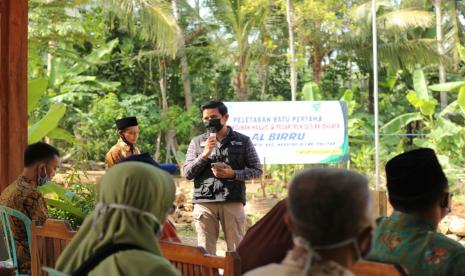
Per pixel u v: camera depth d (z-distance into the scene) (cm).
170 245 328
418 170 253
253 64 2716
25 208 464
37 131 796
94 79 2283
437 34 2441
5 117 635
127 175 215
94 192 738
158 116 2456
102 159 2216
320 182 165
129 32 2498
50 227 408
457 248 248
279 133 1230
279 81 2780
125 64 2536
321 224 162
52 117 800
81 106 2364
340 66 2705
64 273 215
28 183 470
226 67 2680
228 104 1223
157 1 2142
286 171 1588
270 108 1225
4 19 634
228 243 593
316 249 164
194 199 596
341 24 2381
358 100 2550
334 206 162
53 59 2091
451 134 1755
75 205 718
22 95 644
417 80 1889
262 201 1176
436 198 254
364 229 168
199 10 2647
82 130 2212
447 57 2358
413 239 253
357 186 167
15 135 638
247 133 1225
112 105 2277
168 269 212
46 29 1939
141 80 2678
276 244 275
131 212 213
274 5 2431
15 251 455
